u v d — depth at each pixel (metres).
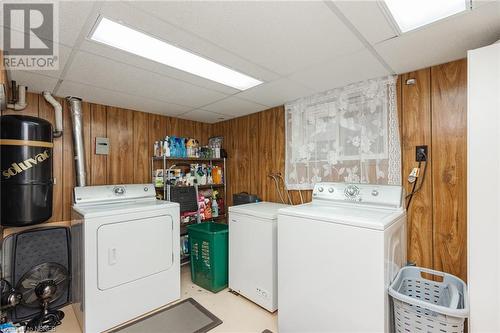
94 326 1.92
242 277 2.44
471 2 1.14
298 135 2.68
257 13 1.21
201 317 2.15
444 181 1.84
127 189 2.60
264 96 2.56
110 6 1.14
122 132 2.91
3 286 1.94
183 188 3.13
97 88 2.23
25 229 2.22
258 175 3.22
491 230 1.32
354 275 1.51
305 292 1.73
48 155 2.14
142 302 2.18
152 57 1.67
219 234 2.62
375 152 2.12
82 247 1.93
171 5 1.14
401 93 2.04
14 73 1.88
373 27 1.34
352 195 2.03
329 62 1.78
